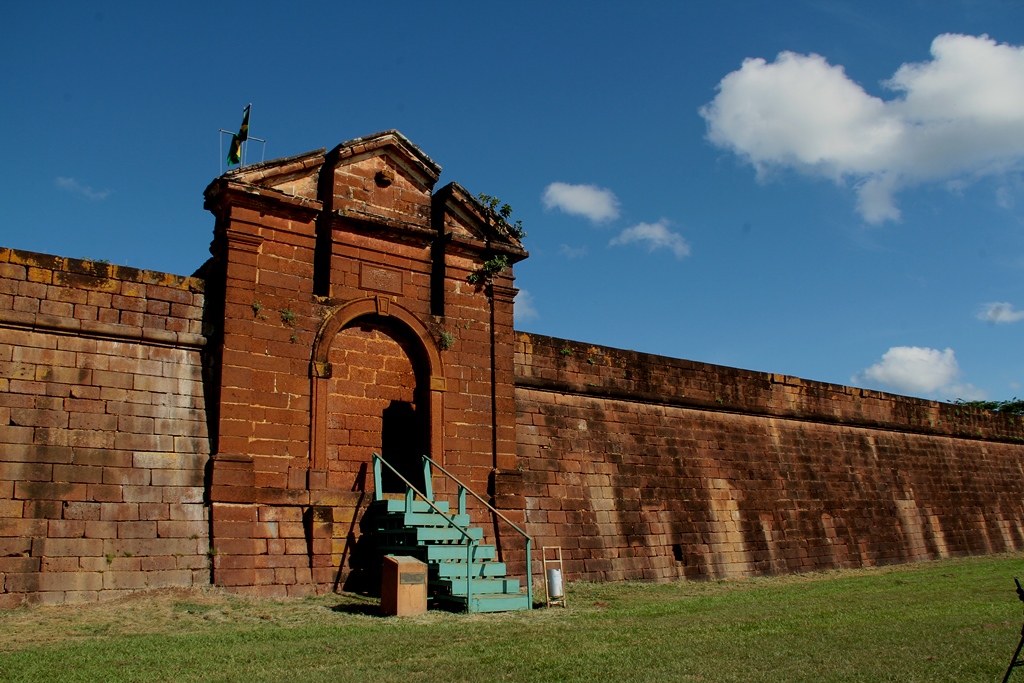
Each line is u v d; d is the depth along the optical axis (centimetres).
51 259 1900
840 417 3738
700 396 3192
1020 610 1827
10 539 1709
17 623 1553
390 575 1745
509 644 1402
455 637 1466
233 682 1142
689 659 1286
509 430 2389
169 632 1516
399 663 1259
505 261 2459
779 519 3247
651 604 2025
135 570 1809
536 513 2561
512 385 2427
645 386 3025
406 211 2352
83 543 1775
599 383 2889
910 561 3688
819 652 1341
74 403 1855
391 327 2286
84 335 1903
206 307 2067
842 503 3541
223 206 2077
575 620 1692
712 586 2595
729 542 3030
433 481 2223
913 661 1262
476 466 2316
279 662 1263
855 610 1877
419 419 2286
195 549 1883
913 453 4044
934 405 4272
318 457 2059
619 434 2894
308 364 2095
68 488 1795
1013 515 4416
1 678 1148
